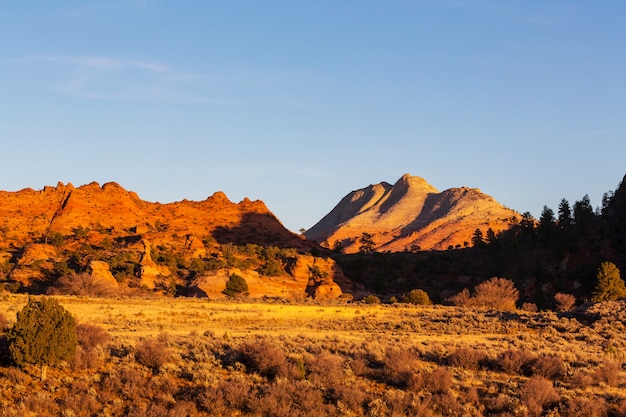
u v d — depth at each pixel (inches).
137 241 6309.1
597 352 1844.2
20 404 1166.3
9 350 1307.8
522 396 1277.1
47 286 4879.4
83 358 1365.7
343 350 1635.1
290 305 3348.9
